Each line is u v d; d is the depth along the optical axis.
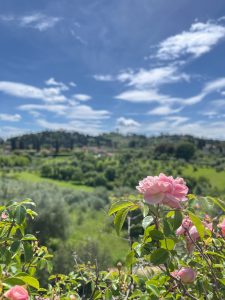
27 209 2.41
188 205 2.18
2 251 2.21
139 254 2.15
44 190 35.06
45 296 3.14
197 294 2.51
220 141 135.38
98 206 37.50
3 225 2.37
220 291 2.29
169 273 2.20
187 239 2.31
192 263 2.40
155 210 2.04
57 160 112.00
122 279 2.89
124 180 78.56
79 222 30.86
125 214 2.07
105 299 2.51
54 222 25.95
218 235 2.68
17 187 32.75
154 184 1.98
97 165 93.62
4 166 101.88
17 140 138.38
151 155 115.00
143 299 2.22
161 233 2.01
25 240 2.30
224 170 91.44
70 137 148.00
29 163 107.38
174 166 96.50
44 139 140.25
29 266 2.90
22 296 1.70
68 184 79.75
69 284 3.42
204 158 113.38
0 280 1.87
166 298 2.24
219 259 2.52
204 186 63.75
